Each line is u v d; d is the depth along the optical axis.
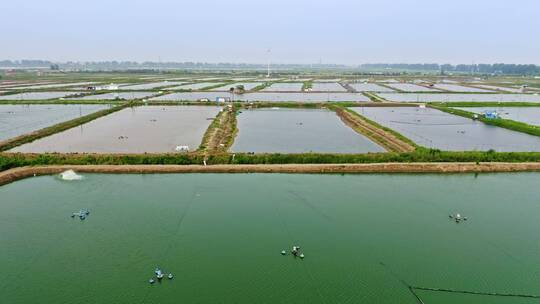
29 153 51.47
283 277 27.09
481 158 51.22
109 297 24.84
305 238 32.12
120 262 28.48
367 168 48.44
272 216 35.84
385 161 50.59
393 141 60.88
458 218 35.62
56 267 27.77
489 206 38.78
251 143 60.91
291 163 49.84
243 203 38.56
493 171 49.19
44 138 61.78
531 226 34.75
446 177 47.25
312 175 47.16
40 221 34.19
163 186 42.75
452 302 24.75
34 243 30.66
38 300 24.52
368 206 38.38
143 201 38.66
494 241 32.16
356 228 33.88
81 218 34.81
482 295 25.39
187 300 24.67
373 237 32.41
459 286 26.31
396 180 45.88
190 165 48.34
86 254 29.39
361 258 29.41
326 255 29.75
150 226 33.66
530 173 49.00
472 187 43.91
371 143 62.22
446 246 31.27
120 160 48.88
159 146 56.91
